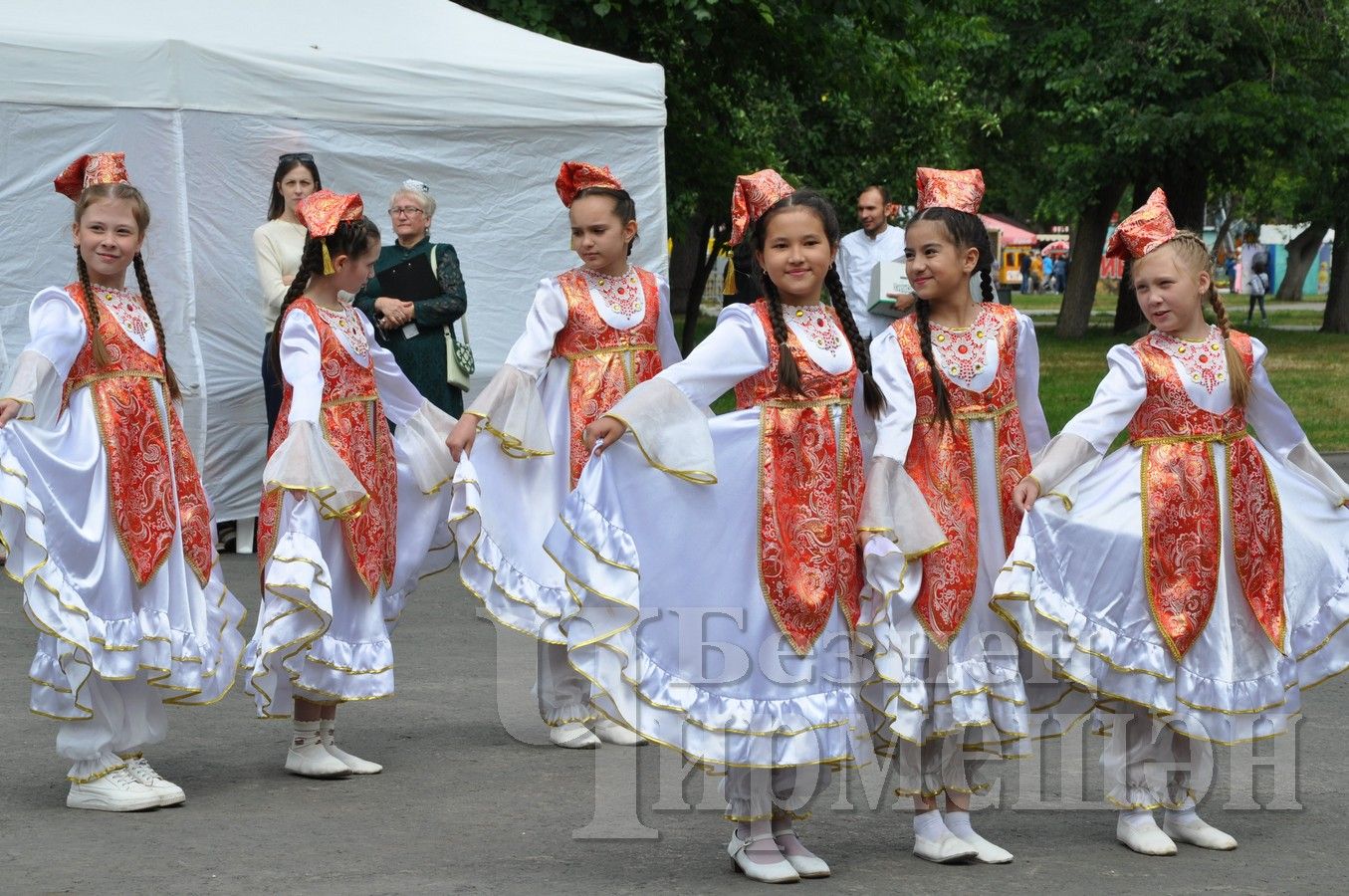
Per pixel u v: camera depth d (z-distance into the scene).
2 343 8.09
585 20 12.42
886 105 18.28
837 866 4.02
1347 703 5.79
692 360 3.97
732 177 16.27
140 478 4.54
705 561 3.93
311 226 5.02
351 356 5.04
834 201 21.28
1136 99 25.02
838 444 4.03
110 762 4.51
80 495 4.41
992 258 4.48
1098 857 4.10
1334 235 29.53
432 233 8.94
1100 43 25.25
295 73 8.55
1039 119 27.09
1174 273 4.30
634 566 3.88
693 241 27.62
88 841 4.15
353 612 4.98
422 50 8.94
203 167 8.41
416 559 5.38
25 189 8.09
